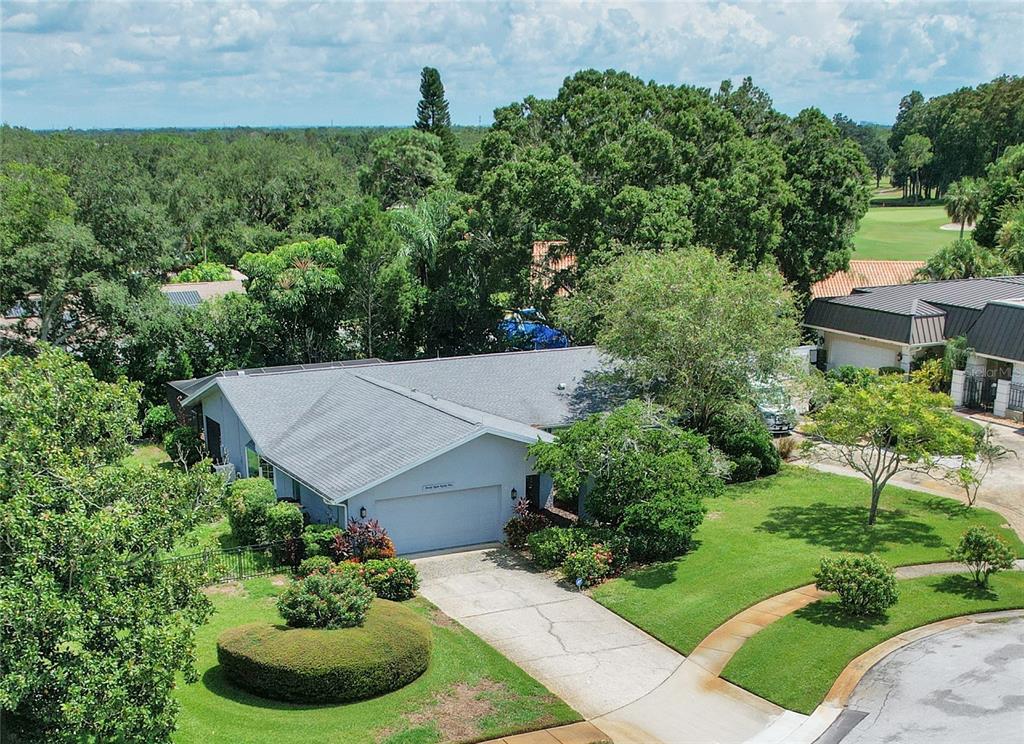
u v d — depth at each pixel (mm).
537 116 57656
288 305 45688
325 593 18266
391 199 82375
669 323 29969
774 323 31859
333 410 30656
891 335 41531
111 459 15117
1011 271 52938
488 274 48438
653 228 42031
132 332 43438
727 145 48500
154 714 12773
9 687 11555
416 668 17641
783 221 51406
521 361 34781
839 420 25922
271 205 97125
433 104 92938
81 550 12617
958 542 24734
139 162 104250
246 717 16094
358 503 24328
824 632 19328
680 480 24594
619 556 23891
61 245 40656
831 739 15422
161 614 13484
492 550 25953
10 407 13648
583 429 24828
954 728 15531
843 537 25406
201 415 37062
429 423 26922
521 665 18531
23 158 78000
